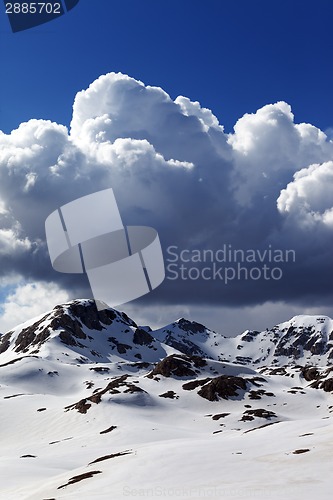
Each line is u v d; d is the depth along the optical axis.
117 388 167.00
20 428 141.25
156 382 192.12
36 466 79.12
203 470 44.88
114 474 48.84
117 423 132.12
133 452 61.78
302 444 53.81
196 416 149.12
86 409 147.00
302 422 84.19
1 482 66.06
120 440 111.19
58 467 78.81
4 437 135.62
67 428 135.25
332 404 165.88
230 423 138.12
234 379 181.88
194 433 122.31
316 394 177.25
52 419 145.00
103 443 110.25
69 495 42.91
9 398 175.12
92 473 52.00
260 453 51.31
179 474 44.41
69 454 94.19
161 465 48.84
